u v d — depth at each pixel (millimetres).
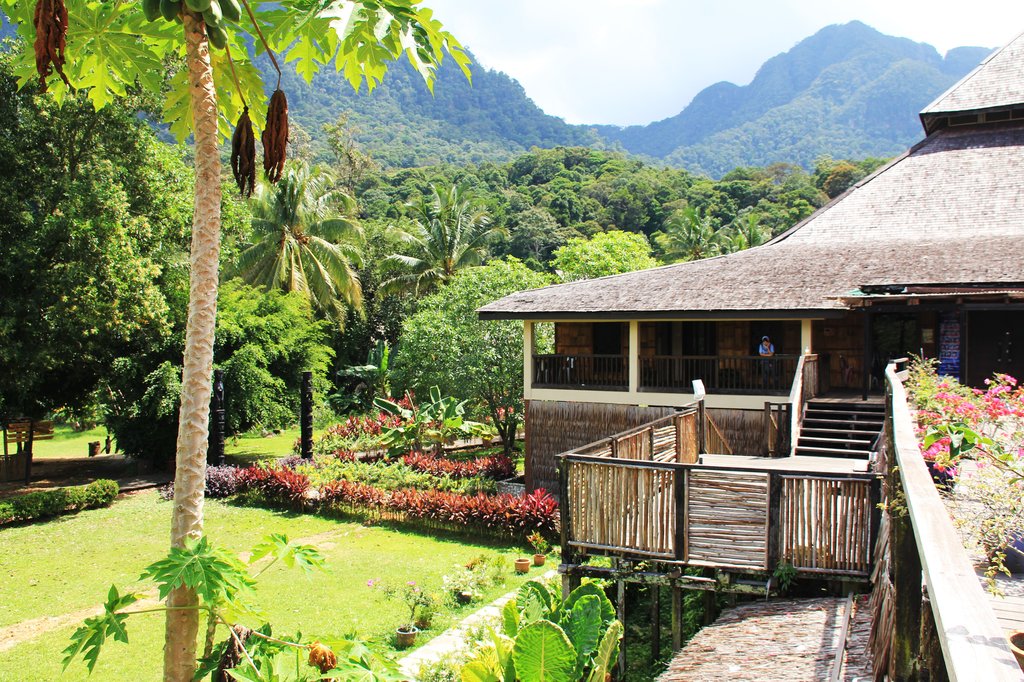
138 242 22125
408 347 28984
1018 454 5957
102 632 3855
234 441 31203
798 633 6648
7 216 20625
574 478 9117
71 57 5211
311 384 24516
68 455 31031
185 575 3771
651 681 8547
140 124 23172
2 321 19219
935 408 7520
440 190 44781
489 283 28094
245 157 4703
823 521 7809
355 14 4324
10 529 17766
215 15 4281
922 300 14430
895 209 22438
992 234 19984
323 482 19891
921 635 3117
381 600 12750
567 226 61625
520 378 26547
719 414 17281
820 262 19016
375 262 45344
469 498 17469
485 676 6680
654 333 22234
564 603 7887
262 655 4387
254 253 35812
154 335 23203
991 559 5418
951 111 24094
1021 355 16859
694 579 8430
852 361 19594
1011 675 1508
